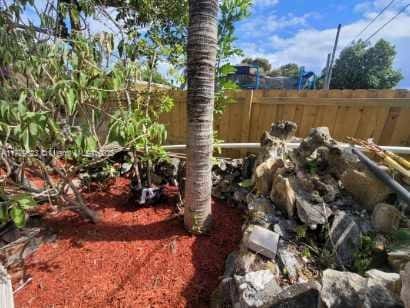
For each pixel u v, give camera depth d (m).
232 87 3.02
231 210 2.64
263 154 2.58
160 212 2.55
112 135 1.74
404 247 1.26
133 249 1.98
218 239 2.13
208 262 1.87
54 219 2.38
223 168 3.08
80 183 3.02
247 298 1.20
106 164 3.26
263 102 3.31
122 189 3.08
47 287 1.62
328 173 2.08
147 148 2.62
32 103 1.57
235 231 2.26
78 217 2.42
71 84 1.46
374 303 1.00
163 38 3.03
